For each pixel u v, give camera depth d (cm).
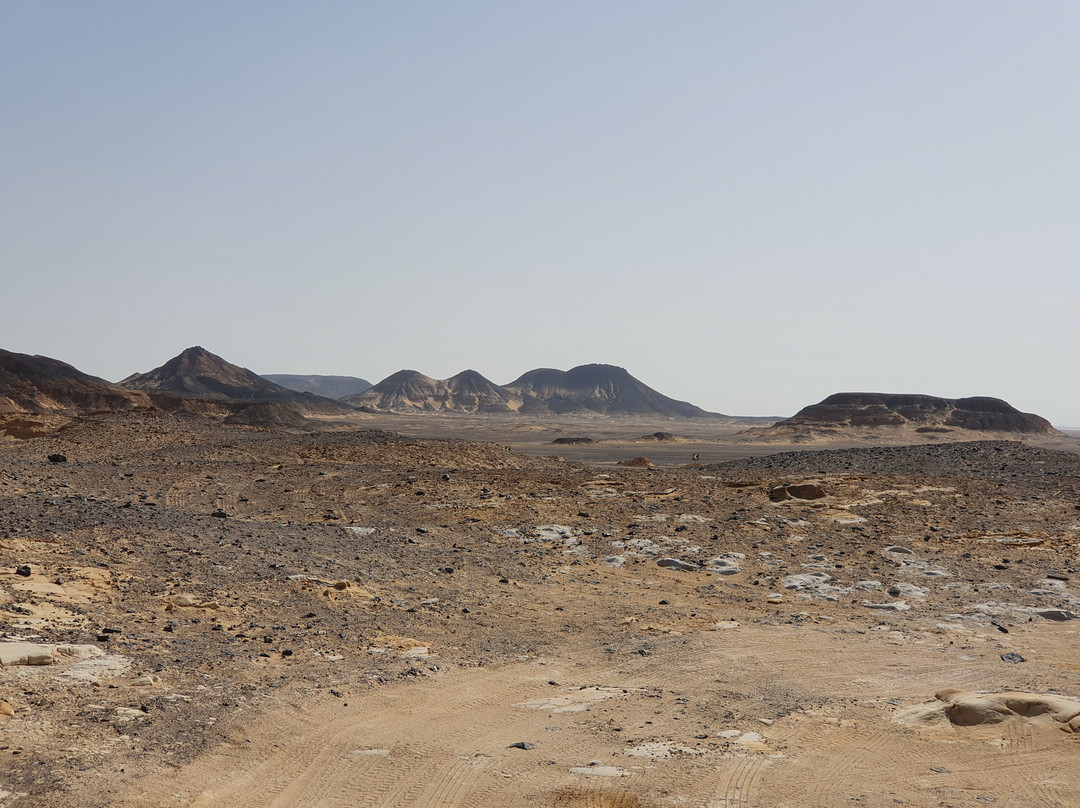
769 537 2781
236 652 1436
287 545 2367
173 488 3650
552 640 1717
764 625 1861
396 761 1048
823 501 3250
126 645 1394
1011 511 3061
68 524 2198
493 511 3172
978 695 1230
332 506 3309
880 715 1245
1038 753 1063
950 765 1044
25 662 1243
